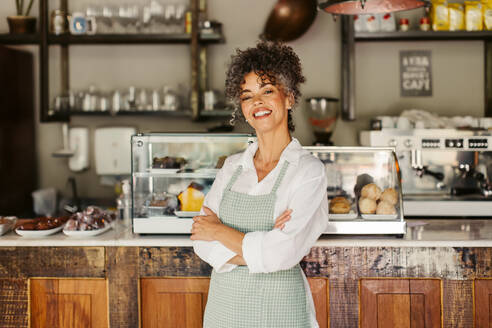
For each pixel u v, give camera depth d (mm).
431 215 2850
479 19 3312
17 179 3539
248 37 3697
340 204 2232
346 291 2164
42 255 2215
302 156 1639
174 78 3738
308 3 3469
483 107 3639
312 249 2166
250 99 1637
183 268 2191
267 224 1575
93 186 3771
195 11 3336
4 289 2230
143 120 3760
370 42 3650
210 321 1649
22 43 3572
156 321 2207
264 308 1558
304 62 3684
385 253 2154
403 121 3146
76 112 3406
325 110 3348
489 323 2148
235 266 1596
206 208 1685
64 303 2223
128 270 2203
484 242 2131
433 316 2158
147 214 2271
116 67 3746
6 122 3393
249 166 1698
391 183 2299
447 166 3127
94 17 3428
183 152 2314
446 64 3645
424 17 3482
